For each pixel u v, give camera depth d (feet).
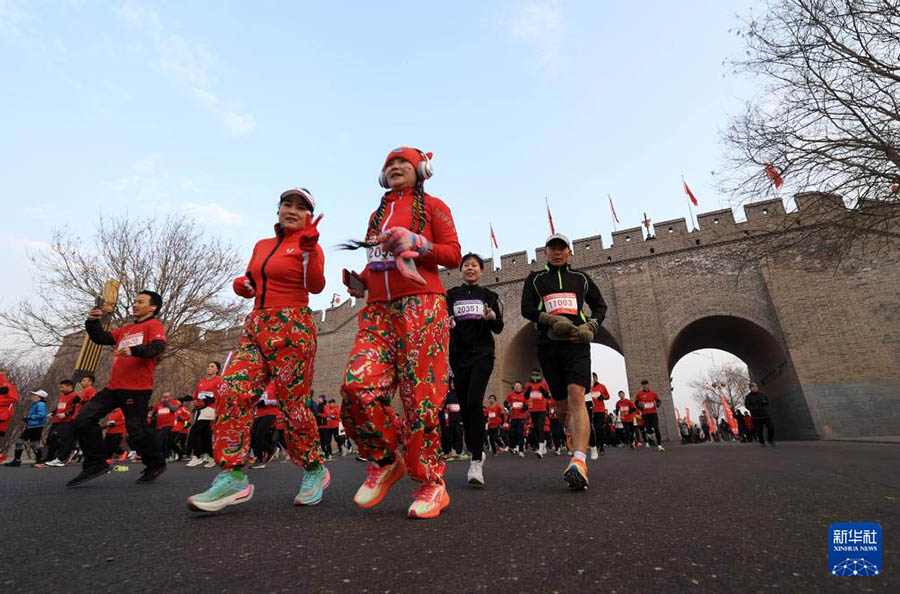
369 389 6.85
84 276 60.70
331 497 9.77
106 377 75.82
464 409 12.76
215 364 34.47
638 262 66.64
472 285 14.33
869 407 49.62
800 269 56.08
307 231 8.50
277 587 4.11
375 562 4.81
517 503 8.47
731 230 62.59
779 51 29.76
